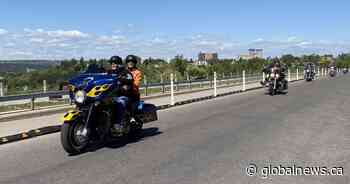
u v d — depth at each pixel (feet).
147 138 32.71
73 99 27.07
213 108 55.47
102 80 27.32
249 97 73.97
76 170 23.15
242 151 27.40
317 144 29.43
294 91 87.40
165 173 22.22
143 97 70.49
